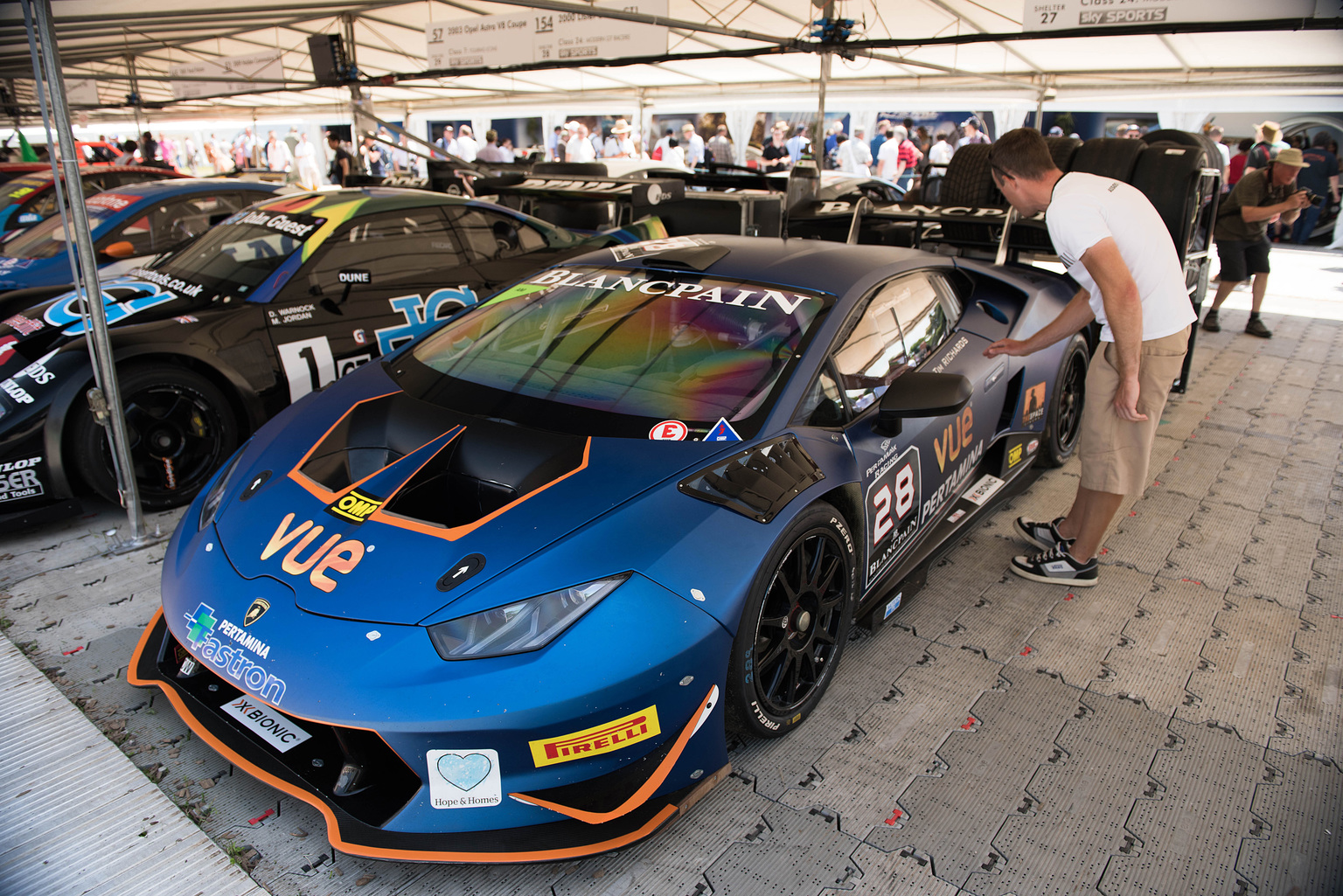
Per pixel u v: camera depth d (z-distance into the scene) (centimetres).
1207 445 427
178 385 326
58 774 193
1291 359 588
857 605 230
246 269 371
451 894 165
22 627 253
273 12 812
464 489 196
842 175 847
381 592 167
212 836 177
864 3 714
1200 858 178
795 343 230
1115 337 247
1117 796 196
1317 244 1171
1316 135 1087
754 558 182
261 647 165
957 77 1025
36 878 164
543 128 1448
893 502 243
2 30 788
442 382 238
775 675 200
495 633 160
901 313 267
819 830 183
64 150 266
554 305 262
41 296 402
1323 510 357
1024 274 351
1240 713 227
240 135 1839
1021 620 271
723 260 269
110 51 1069
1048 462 374
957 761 205
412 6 826
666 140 1334
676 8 775
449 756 157
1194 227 423
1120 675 243
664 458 196
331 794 167
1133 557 315
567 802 164
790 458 204
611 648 162
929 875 172
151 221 553
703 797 191
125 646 244
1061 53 863
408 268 405
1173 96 966
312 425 229
